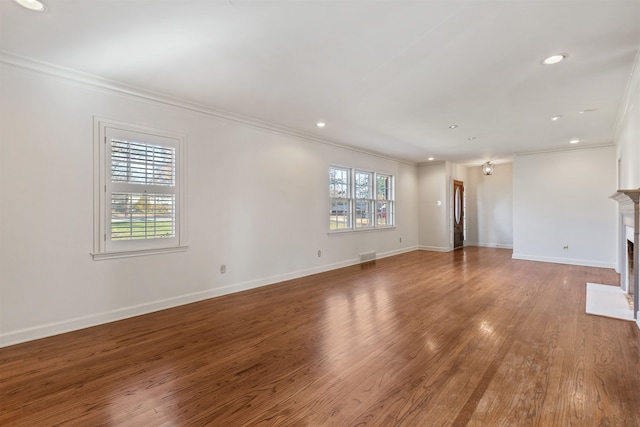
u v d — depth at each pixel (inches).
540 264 256.1
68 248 120.8
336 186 250.7
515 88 132.8
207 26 88.9
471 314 138.6
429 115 171.0
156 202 144.9
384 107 158.4
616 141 225.0
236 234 176.7
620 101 148.2
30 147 112.3
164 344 109.7
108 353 102.9
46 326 116.0
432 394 79.1
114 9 81.0
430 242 344.2
